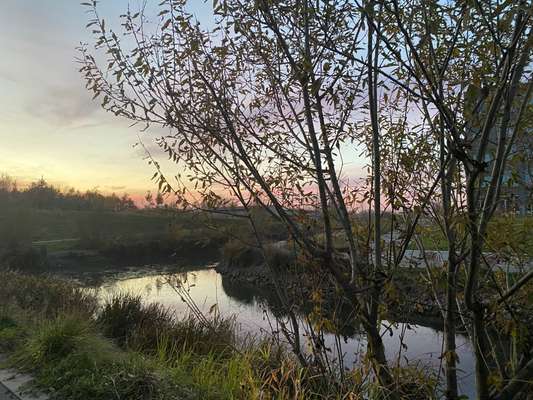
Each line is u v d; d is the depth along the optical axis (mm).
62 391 4258
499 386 2447
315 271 3592
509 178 2820
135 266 34969
